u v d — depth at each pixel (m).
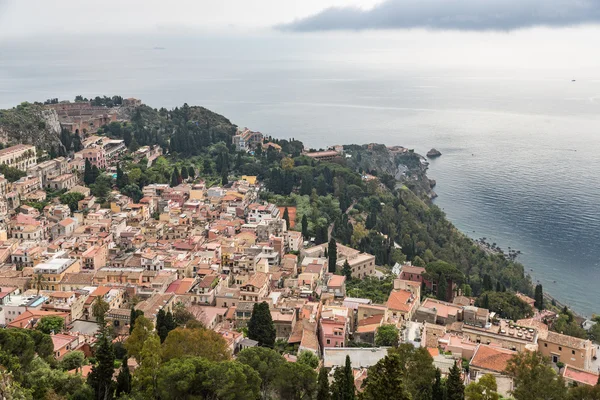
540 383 153.12
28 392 134.50
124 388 155.50
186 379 143.38
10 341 162.38
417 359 165.75
